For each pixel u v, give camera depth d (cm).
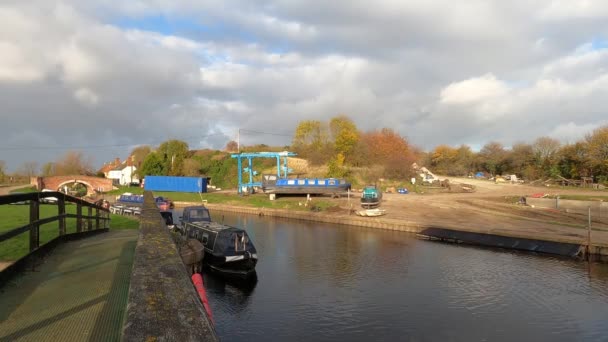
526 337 1669
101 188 8719
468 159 13425
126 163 12081
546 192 6862
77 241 1126
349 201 5691
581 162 8406
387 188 7644
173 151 9906
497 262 2788
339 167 8200
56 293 569
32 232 754
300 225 4672
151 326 246
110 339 407
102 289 593
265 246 3412
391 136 10106
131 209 4762
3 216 2197
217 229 2573
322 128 10194
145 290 320
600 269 2583
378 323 1798
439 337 1666
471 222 4078
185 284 343
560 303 2014
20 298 543
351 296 2133
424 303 2031
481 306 1986
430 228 3825
